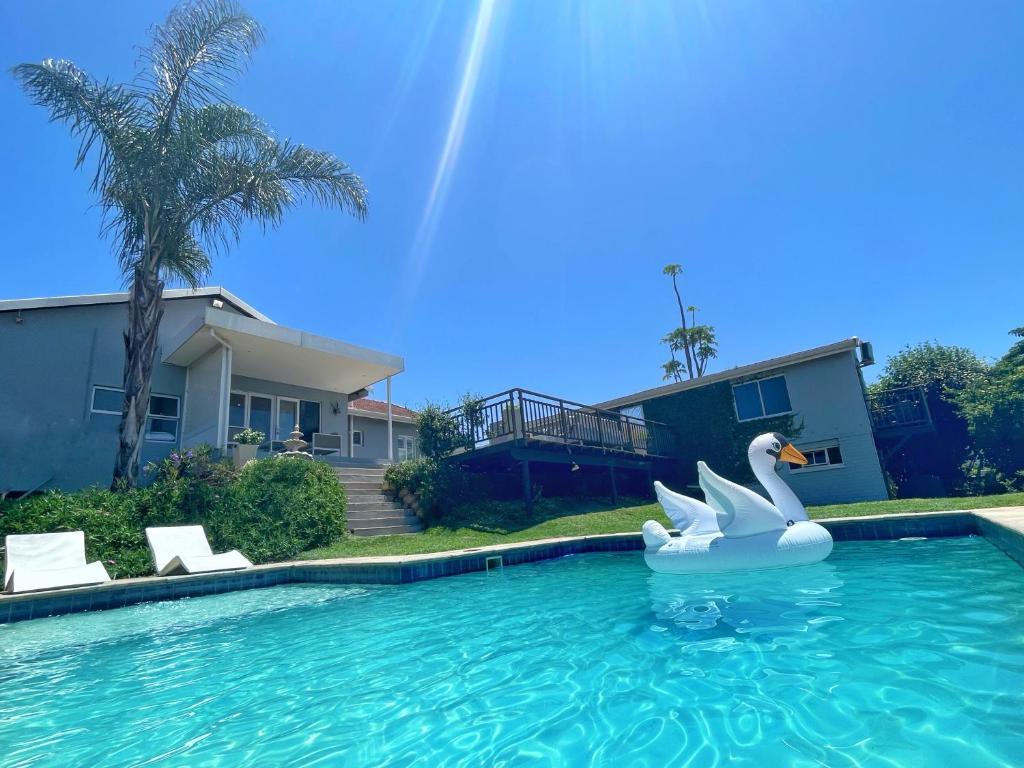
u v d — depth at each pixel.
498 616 4.14
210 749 2.05
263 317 14.97
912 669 2.23
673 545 5.06
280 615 4.69
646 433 15.47
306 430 15.53
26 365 10.51
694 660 2.63
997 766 1.46
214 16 9.08
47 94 8.23
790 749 1.67
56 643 4.00
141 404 8.46
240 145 9.50
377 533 9.42
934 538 6.59
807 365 15.11
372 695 2.56
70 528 6.77
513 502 11.31
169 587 5.71
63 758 2.05
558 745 1.86
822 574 4.50
